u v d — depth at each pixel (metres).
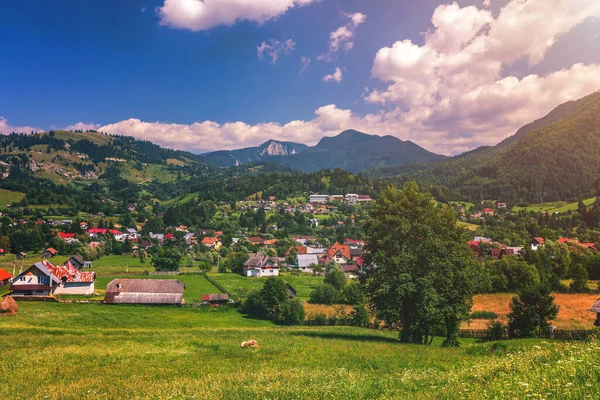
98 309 67.62
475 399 10.41
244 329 55.38
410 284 35.34
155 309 72.50
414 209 41.78
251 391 16.08
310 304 81.56
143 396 17.22
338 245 160.12
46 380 22.25
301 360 27.39
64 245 155.00
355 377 18.66
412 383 15.48
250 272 119.94
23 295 74.69
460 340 51.00
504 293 84.31
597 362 10.80
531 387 9.90
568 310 69.06
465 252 41.09
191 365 26.06
